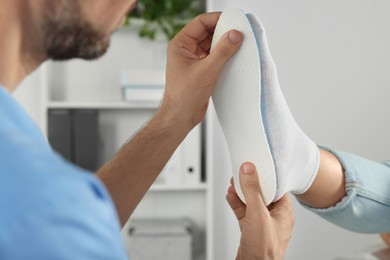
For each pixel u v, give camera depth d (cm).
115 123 265
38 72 262
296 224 267
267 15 262
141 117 266
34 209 30
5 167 32
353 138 264
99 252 32
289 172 78
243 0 262
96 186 34
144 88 237
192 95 78
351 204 87
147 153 81
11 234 29
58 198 31
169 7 242
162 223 258
